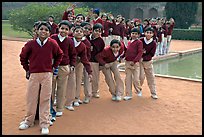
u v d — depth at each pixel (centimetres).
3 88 772
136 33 700
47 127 509
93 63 688
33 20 2361
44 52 500
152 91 730
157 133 524
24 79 877
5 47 1472
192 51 1734
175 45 2117
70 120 570
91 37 678
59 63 528
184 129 545
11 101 669
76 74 643
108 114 611
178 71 1196
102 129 534
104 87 819
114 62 692
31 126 531
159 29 1431
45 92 506
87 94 676
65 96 620
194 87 845
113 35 1263
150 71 723
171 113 628
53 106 575
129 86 716
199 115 619
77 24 743
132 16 3869
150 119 591
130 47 706
